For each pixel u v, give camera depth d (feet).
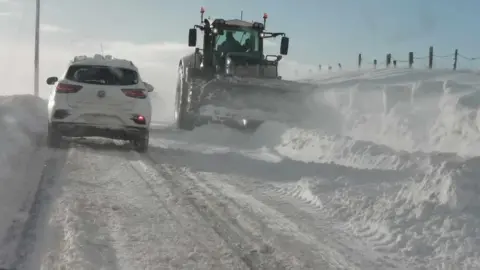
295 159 31.86
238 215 17.90
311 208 19.33
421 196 18.08
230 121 44.96
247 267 13.15
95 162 27.45
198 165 28.04
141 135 32.35
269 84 46.47
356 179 23.12
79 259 12.92
